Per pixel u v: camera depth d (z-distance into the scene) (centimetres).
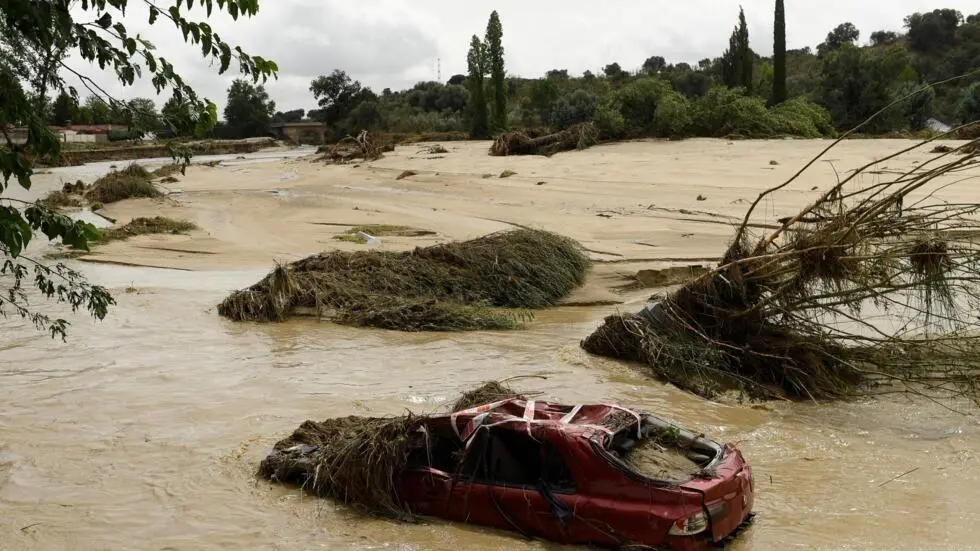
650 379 1337
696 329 1364
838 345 1288
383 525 789
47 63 731
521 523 736
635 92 5556
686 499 660
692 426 1098
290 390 1309
